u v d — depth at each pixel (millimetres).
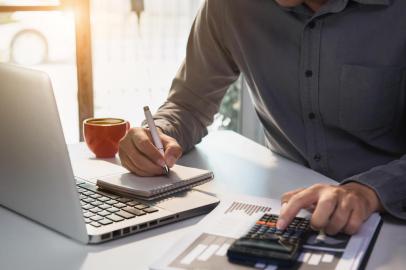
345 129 1370
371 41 1319
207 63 1509
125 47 2068
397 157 1391
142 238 904
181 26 2113
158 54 2111
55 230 937
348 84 1335
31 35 1945
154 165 1108
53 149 850
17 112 902
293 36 1371
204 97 1505
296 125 1412
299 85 1385
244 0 1414
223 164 1312
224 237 860
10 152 964
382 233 910
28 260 833
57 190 878
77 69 1946
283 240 809
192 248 824
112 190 1063
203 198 1040
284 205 933
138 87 2117
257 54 1422
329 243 831
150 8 2066
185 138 1414
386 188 965
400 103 1352
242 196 1059
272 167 1294
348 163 1393
